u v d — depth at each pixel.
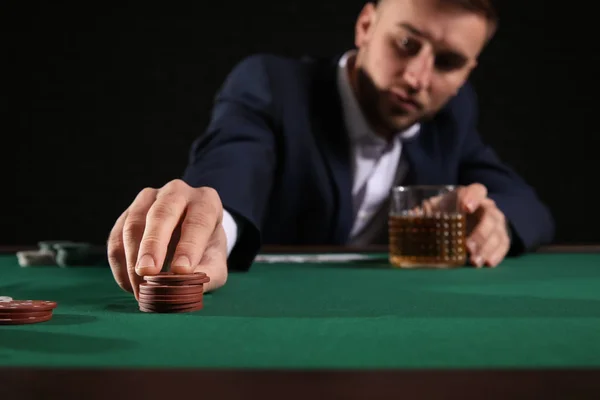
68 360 0.63
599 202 4.97
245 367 0.60
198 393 0.51
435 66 2.31
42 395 0.51
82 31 4.83
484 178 2.66
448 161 2.66
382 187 2.67
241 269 1.51
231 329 0.78
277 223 2.47
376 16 2.37
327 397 0.50
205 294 1.13
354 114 2.48
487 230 1.69
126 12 4.84
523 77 4.93
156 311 0.91
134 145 4.88
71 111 4.86
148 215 1.05
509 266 1.66
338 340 0.72
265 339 0.72
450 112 2.71
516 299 1.07
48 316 0.84
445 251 1.59
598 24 4.89
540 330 0.78
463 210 1.64
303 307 0.97
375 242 2.78
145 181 4.90
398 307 0.97
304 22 4.89
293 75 2.48
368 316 0.88
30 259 1.62
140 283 1.01
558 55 4.91
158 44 4.86
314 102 2.46
